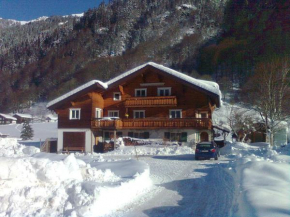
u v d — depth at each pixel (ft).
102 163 53.42
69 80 441.68
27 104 422.41
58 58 528.22
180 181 43.34
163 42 478.18
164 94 119.55
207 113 114.93
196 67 355.77
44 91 447.01
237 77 274.16
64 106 121.70
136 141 114.62
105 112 125.08
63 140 120.16
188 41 427.74
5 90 479.00
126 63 434.30
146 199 32.30
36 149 84.43
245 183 34.94
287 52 198.29
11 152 77.05
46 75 483.51
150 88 121.19
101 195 27.71
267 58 197.57
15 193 27.50
